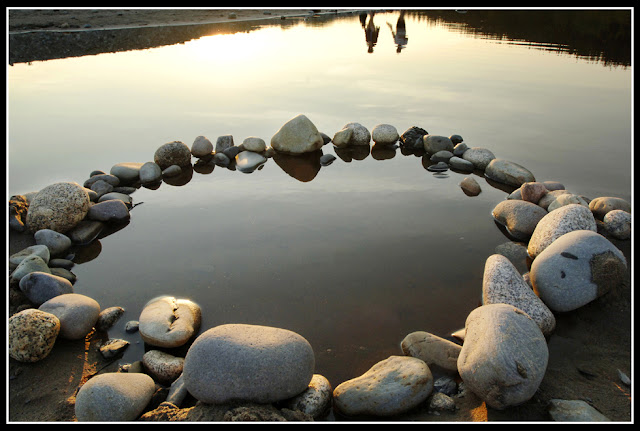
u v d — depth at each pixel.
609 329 3.76
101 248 5.31
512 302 3.80
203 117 9.54
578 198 5.28
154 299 4.31
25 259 4.57
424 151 8.29
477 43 17.67
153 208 6.28
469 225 5.68
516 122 9.05
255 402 2.98
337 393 3.19
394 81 12.26
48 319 3.68
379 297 4.31
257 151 8.05
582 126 8.77
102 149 8.01
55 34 16.66
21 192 6.47
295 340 3.17
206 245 5.29
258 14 24.61
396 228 5.61
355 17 25.38
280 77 12.73
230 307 4.21
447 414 3.03
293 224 5.74
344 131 8.46
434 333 3.86
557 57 14.84
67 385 3.39
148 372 3.51
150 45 16.00
